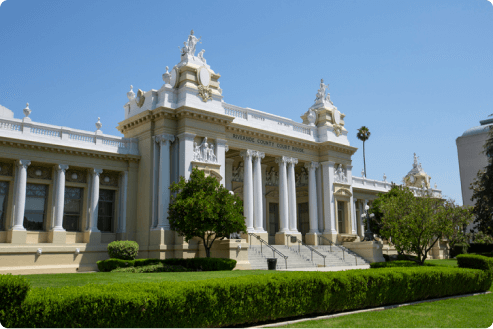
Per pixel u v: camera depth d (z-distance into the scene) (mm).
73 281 17891
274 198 47469
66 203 33188
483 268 22016
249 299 12273
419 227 31562
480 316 15086
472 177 86312
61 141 31969
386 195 44625
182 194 29875
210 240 32344
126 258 30062
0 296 8672
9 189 30438
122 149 34875
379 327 12797
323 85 48312
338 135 47062
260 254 35188
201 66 35531
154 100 34781
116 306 9742
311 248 38969
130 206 34312
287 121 43625
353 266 36562
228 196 29875
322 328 12453
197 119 34000
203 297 11195
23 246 28703
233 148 39031
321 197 45312
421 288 18156
